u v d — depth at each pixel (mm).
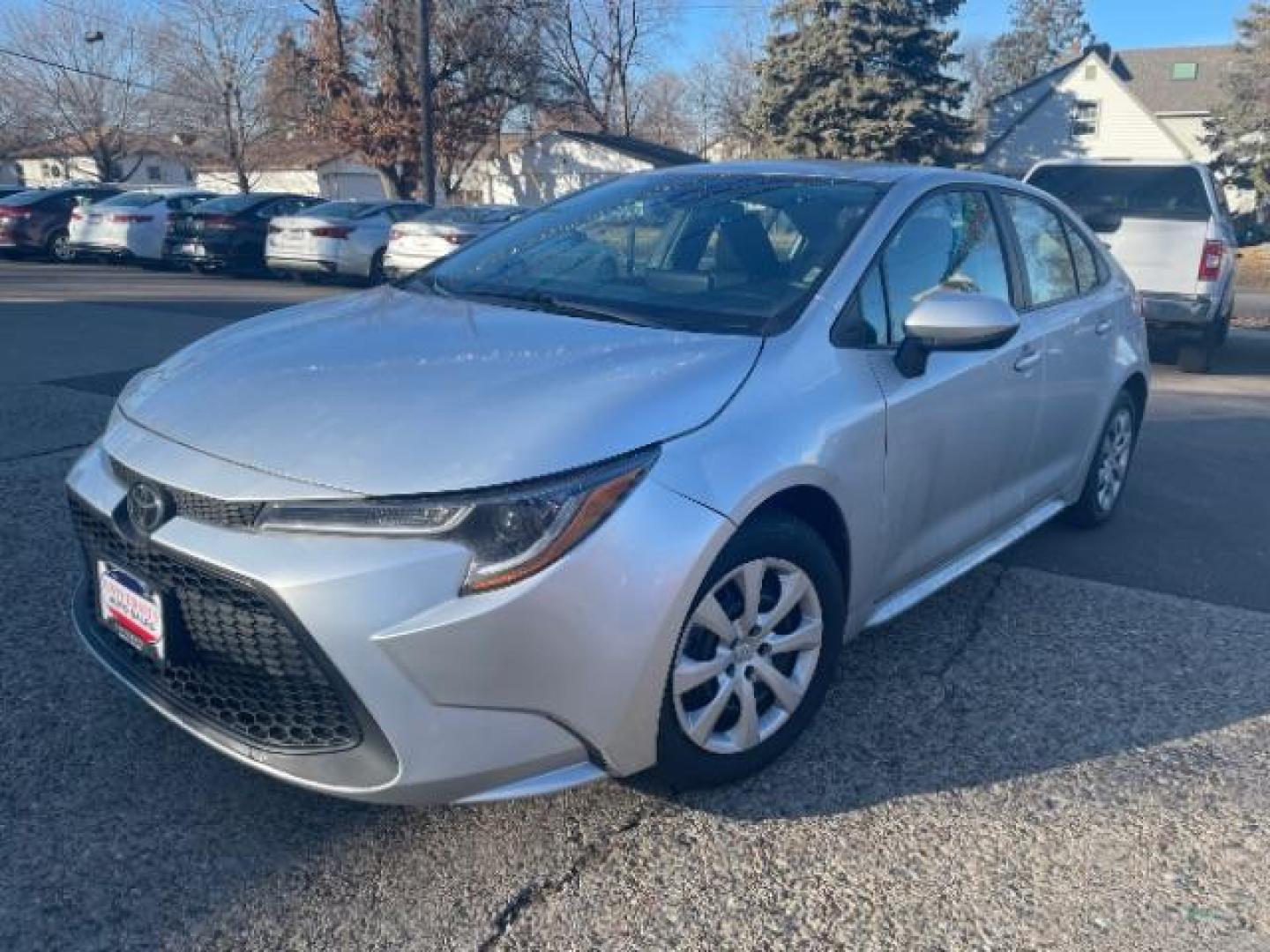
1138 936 2348
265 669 2309
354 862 2479
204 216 16891
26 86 46375
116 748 2863
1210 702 3404
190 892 2359
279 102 37188
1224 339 12086
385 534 2221
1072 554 4750
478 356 2727
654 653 2404
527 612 2236
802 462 2717
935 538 3533
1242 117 37062
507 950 2232
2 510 4539
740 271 3277
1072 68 44062
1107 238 9867
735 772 2783
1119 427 5082
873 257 3277
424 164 25969
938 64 32562
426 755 2242
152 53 44438
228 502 2311
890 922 2359
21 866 2410
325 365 2717
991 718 3250
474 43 33500
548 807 2709
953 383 3402
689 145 56750
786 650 2857
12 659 3287
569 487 2299
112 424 2822
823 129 32281
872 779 2893
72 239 18234
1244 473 6293
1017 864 2570
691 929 2312
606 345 2805
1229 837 2707
